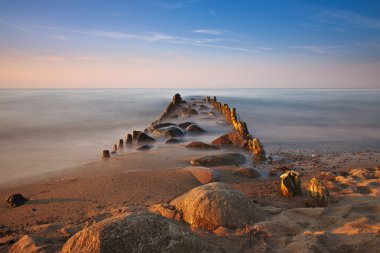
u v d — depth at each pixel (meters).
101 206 3.43
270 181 4.38
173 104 17.23
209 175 4.30
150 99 29.59
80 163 5.83
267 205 3.28
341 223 2.60
